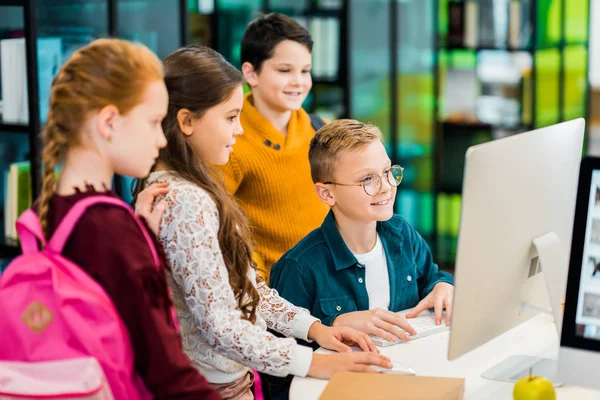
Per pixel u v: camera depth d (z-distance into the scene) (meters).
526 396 1.37
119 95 1.31
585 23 4.62
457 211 4.73
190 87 1.60
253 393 1.81
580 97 4.69
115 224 1.31
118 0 3.23
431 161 4.68
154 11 3.37
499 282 1.56
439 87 4.63
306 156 2.59
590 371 1.43
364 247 2.01
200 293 1.53
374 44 4.21
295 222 2.57
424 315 1.98
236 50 4.28
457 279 1.46
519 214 1.56
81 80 1.30
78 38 3.17
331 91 4.15
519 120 4.71
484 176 1.44
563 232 1.71
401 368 1.64
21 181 3.22
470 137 4.68
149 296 1.31
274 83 2.54
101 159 1.34
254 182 2.52
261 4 4.15
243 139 2.50
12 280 1.28
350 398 1.47
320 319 1.97
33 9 2.99
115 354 1.29
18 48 3.09
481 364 1.68
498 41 4.68
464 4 4.65
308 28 4.12
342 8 4.05
